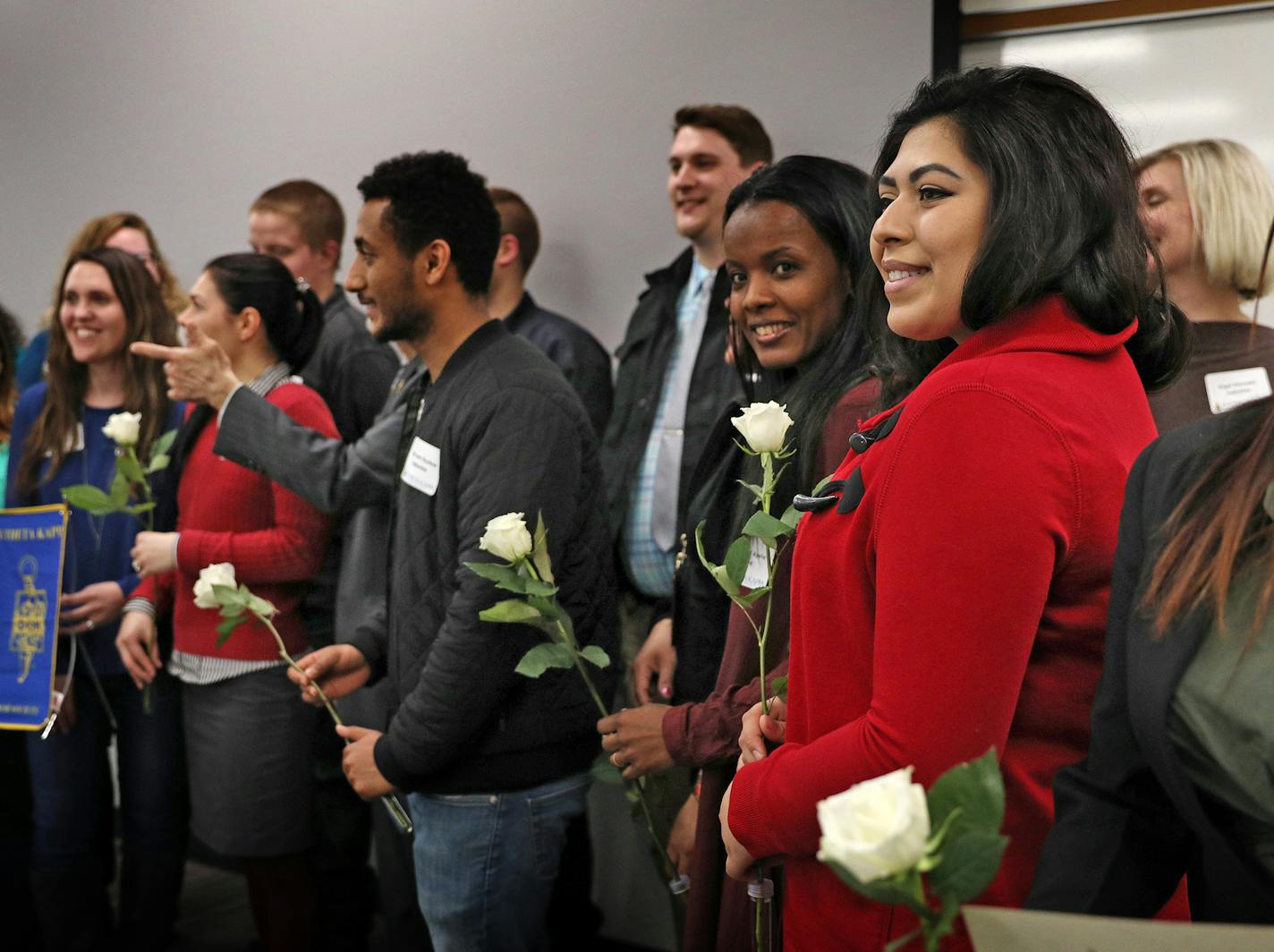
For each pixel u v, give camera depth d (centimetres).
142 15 398
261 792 242
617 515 256
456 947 188
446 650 176
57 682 258
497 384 185
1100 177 97
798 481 137
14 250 433
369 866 301
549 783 189
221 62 384
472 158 339
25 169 429
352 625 218
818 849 99
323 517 236
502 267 299
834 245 147
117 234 354
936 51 265
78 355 264
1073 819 88
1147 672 83
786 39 284
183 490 251
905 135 105
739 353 168
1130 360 103
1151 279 105
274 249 333
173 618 255
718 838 143
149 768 266
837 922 102
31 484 275
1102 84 254
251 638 240
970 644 89
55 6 416
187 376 229
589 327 322
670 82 303
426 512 189
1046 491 90
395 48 350
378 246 192
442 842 186
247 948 295
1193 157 210
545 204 327
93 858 275
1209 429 86
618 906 300
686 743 143
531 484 179
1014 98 99
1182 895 99
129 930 273
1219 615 80
